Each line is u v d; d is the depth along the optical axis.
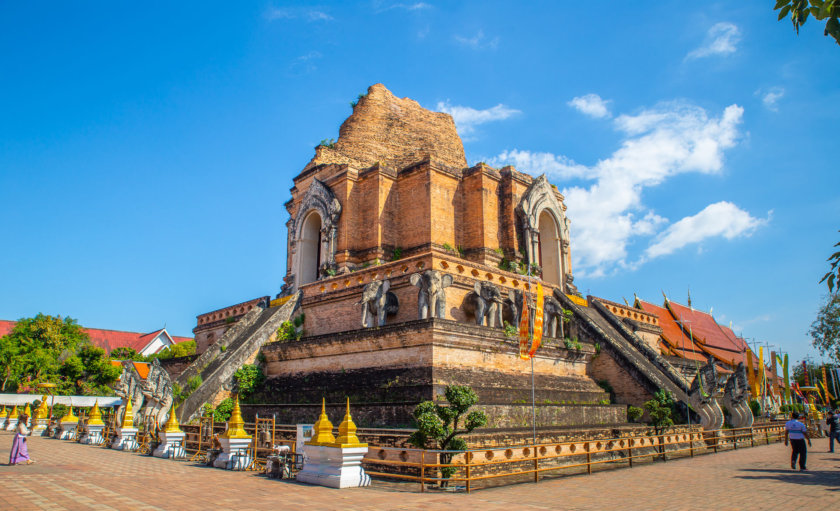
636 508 11.84
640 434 22.66
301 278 38.28
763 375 40.47
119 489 13.73
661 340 42.69
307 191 38.50
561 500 12.75
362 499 12.59
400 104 47.69
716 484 15.20
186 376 29.00
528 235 36.31
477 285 26.86
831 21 6.96
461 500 12.66
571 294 37.88
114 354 62.59
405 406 19.62
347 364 25.09
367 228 35.94
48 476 16.05
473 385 22.16
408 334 22.44
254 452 18.44
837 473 17.50
